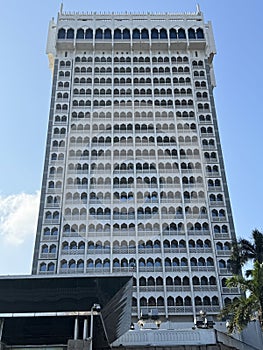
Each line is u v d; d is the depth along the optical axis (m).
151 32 85.31
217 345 31.84
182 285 59.66
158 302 58.19
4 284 25.55
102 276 25.52
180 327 46.78
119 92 78.62
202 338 32.22
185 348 31.81
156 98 78.00
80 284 25.72
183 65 82.31
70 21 85.75
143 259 61.84
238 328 33.12
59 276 25.45
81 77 79.94
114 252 62.25
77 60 82.25
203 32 85.69
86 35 84.25
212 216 65.81
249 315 32.62
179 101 77.81
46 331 28.98
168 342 32.03
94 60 82.44
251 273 34.84
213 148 72.56
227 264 61.28
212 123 75.25
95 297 26.41
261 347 40.72
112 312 27.95
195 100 77.88
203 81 80.38
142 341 32.16
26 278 25.48
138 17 87.19
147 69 81.62
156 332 32.50
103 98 77.69
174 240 63.56
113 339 31.81
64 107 76.31
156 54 83.75
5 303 26.78
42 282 25.64
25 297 26.27
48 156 70.69
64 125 74.19
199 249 62.72
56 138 72.69
